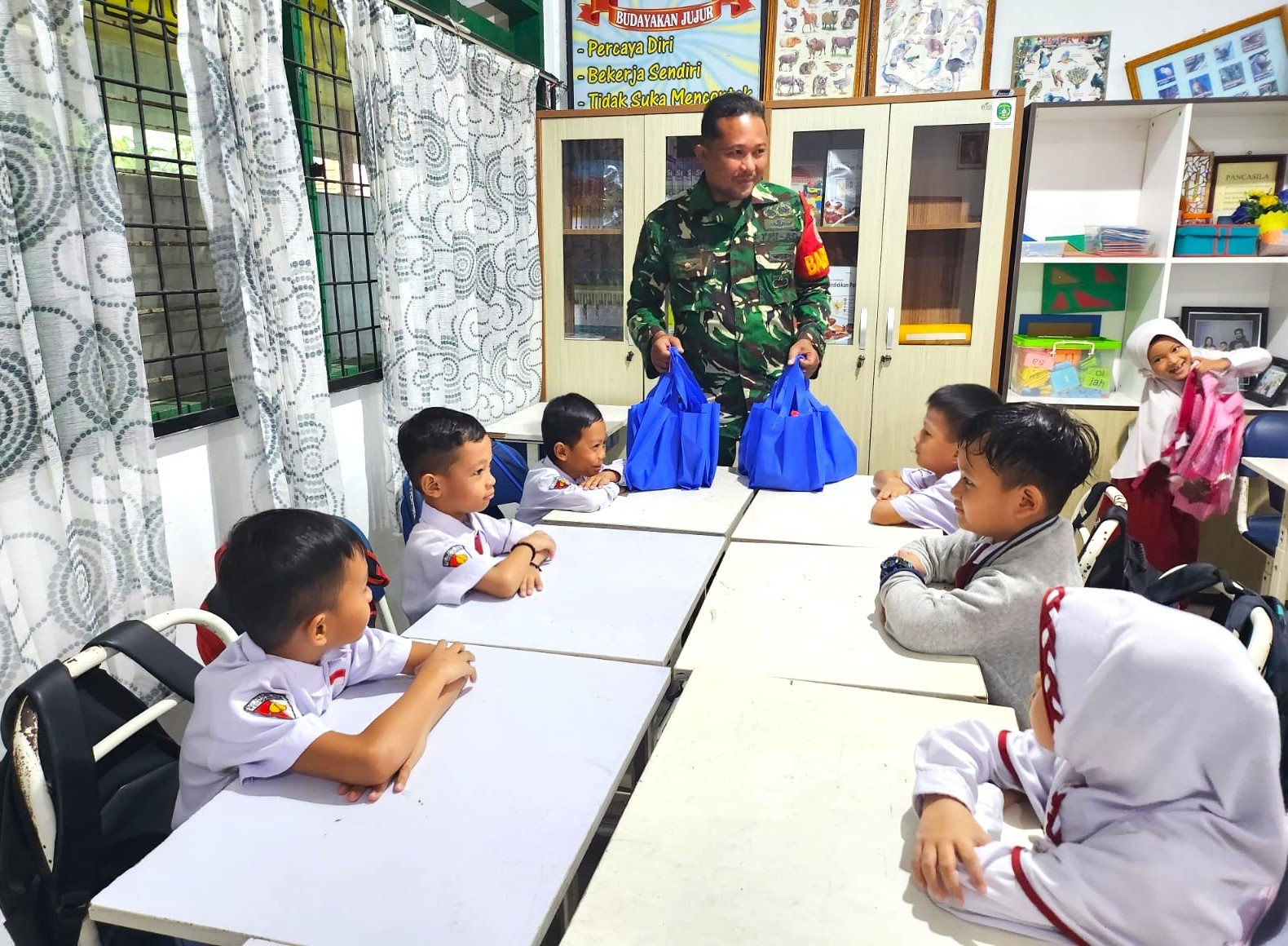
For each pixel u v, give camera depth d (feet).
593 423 7.04
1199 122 10.50
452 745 3.37
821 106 10.30
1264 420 9.08
